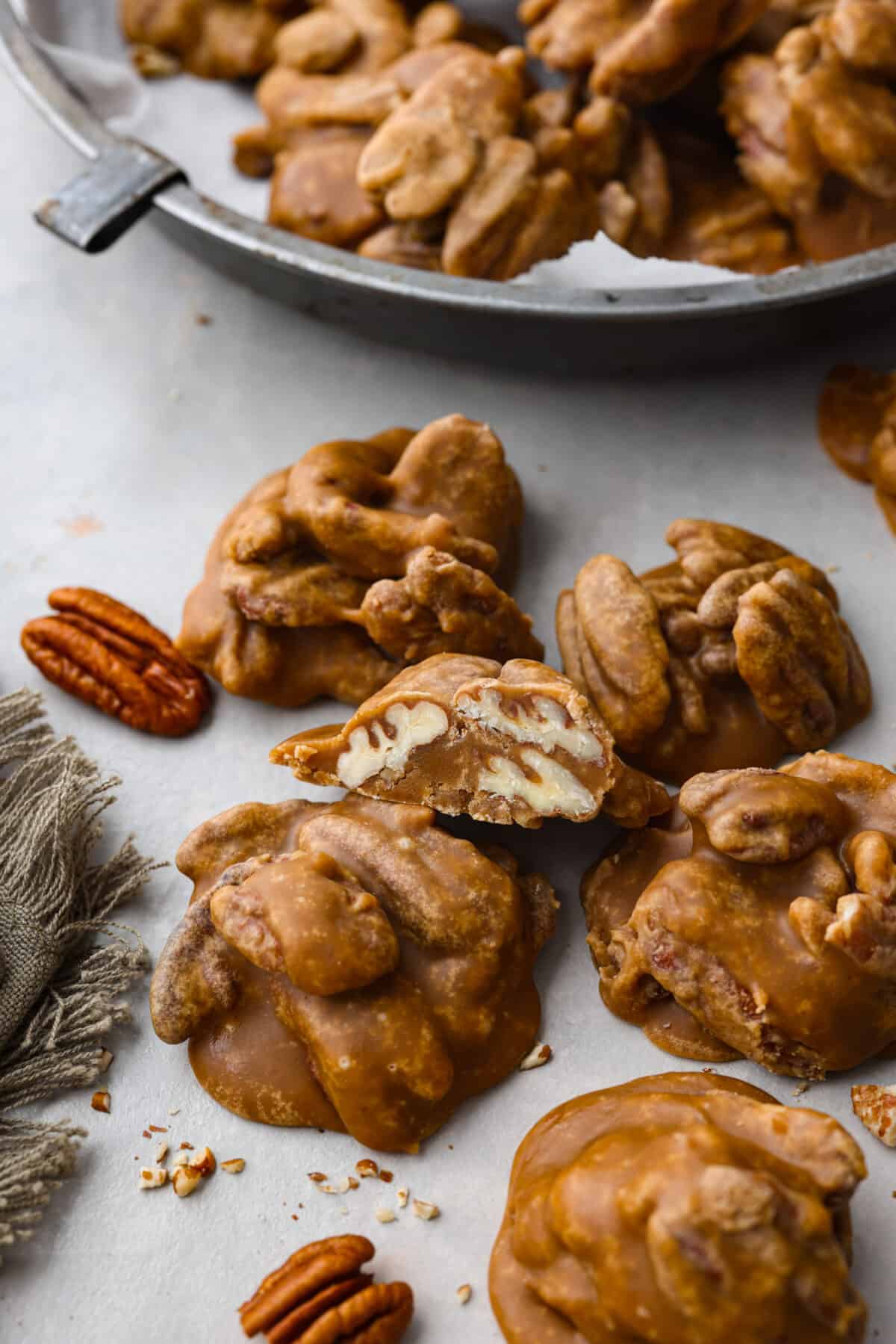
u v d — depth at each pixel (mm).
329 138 493
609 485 478
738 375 490
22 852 422
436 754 412
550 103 481
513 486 458
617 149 478
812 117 463
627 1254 370
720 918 402
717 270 474
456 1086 408
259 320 506
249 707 455
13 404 499
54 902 422
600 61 472
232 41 519
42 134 539
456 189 462
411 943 409
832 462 478
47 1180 403
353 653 445
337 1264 388
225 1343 392
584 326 459
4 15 496
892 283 459
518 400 490
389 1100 401
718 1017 403
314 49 502
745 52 483
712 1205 362
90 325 508
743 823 401
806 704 432
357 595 443
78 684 449
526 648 442
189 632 449
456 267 465
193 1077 416
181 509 482
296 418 492
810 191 471
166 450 490
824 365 490
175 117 524
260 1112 409
